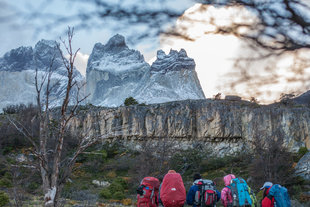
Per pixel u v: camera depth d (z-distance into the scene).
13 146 41.50
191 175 49.38
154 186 9.06
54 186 6.63
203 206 8.28
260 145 37.22
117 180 41.41
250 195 8.34
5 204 20.34
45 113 6.96
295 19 2.81
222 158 53.19
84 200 26.77
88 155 51.38
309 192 30.73
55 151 6.82
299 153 44.22
